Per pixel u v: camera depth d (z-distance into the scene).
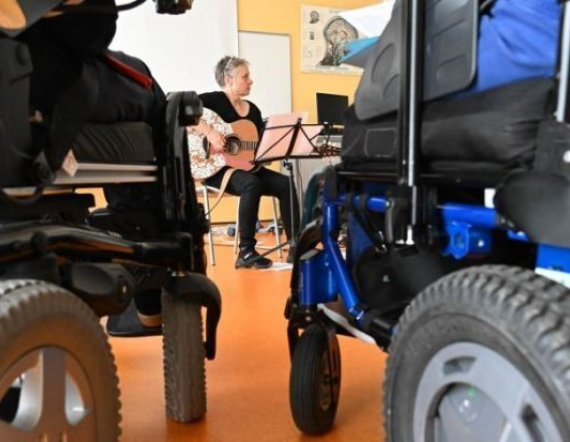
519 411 0.47
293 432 1.12
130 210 1.16
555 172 0.49
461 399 0.54
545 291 0.48
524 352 0.46
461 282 0.54
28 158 0.72
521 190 0.52
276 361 1.52
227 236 4.12
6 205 0.73
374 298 0.97
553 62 0.52
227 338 1.71
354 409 1.21
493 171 0.60
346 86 5.10
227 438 1.10
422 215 0.71
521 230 0.53
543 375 0.44
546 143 0.50
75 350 0.61
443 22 0.65
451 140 0.64
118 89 0.97
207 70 4.56
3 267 0.65
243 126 3.08
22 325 0.54
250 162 3.01
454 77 0.63
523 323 0.47
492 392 0.49
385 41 0.79
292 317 1.08
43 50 0.77
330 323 1.05
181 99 1.17
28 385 0.56
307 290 1.03
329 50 4.98
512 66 0.56
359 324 0.92
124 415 1.21
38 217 0.85
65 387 0.60
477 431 0.51
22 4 0.66
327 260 1.02
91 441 0.63
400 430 0.60
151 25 4.36
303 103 4.96
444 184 0.69
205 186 3.04
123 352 1.62
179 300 1.12
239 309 2.04
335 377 1.11
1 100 0.65
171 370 1.15
